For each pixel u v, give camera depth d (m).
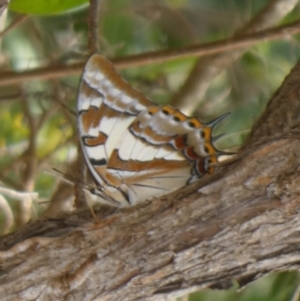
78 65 1.77
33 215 1.86
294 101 1.70
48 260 1.69
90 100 1.70
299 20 1.76
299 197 1.68
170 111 1.72
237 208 1.69
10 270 1.69
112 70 1.71
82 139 1.70
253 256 1.69
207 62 1.85
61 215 1.70
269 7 1.83
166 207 1.69
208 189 1.69
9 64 1.88
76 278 1.69
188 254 1.69
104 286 1.69
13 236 1.70
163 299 1.69
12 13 1.87
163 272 1.69
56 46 1.89
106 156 1.71
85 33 1.89
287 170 1.68
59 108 1.86
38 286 1.69
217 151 1.71
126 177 1.71
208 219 1.69
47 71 1.77
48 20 1.89
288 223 1.68
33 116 1.88
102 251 1.69
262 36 1.76
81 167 1.74
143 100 1.71
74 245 1.69
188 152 1.71
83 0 1.75
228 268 1.69
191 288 1.69
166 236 1.69
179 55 1.77
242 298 1.83
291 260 1.69
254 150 1.69
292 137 1.69
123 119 1.71
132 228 1.69
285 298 1.80
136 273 1.69
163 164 1.71
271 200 1.69
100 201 1.70
